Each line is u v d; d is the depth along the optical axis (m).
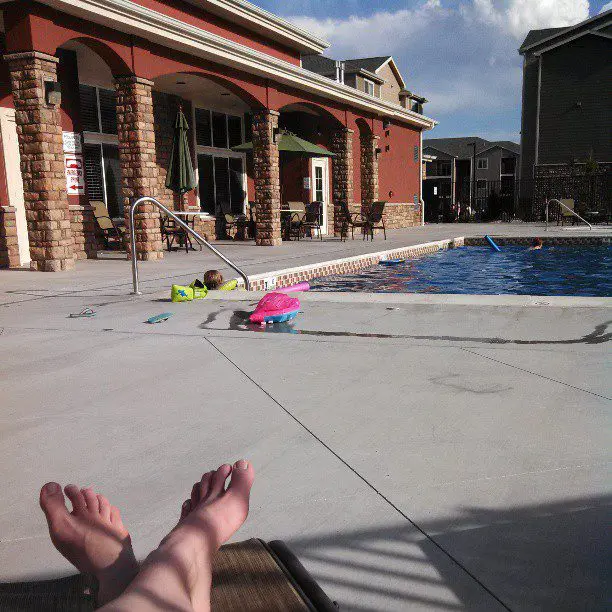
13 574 1.46
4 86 9.24
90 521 1.25
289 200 17.97
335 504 1.75
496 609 1.26
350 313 4.76
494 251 13.34
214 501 1.31
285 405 2.66
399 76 29.02
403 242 13.56
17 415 2.62
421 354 3.45
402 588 1.34
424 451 2.11
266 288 7.63
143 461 2.11
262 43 14.73
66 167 10.37
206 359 3.50
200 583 1.09
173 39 9.34
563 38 27.11
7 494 1.89
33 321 4.79
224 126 16.14
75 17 8.11
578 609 1.25
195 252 11.38
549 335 3.79
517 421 2.36
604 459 1.99
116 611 0.91
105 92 12.47
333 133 16.38
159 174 13.62
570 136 27.12
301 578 1.25
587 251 12.88
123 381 3.10
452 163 52.75
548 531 1.56
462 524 1.61
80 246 10.52
